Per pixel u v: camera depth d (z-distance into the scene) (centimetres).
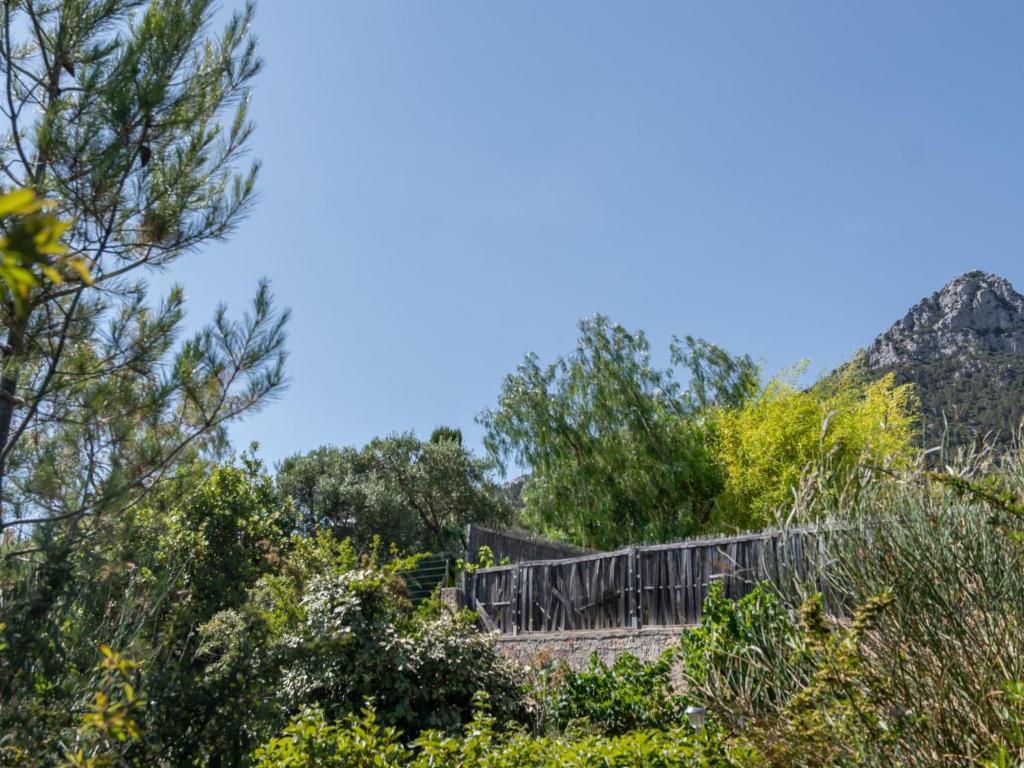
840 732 336
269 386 622
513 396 2502
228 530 1171
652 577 1087
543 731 871
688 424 2398
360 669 852
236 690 440
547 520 2461
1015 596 355
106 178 582
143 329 610
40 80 616
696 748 491
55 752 379
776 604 420
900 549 378
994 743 319
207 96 664
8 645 384
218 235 658
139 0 628
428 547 3406
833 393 2264
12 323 523
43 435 579
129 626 484
